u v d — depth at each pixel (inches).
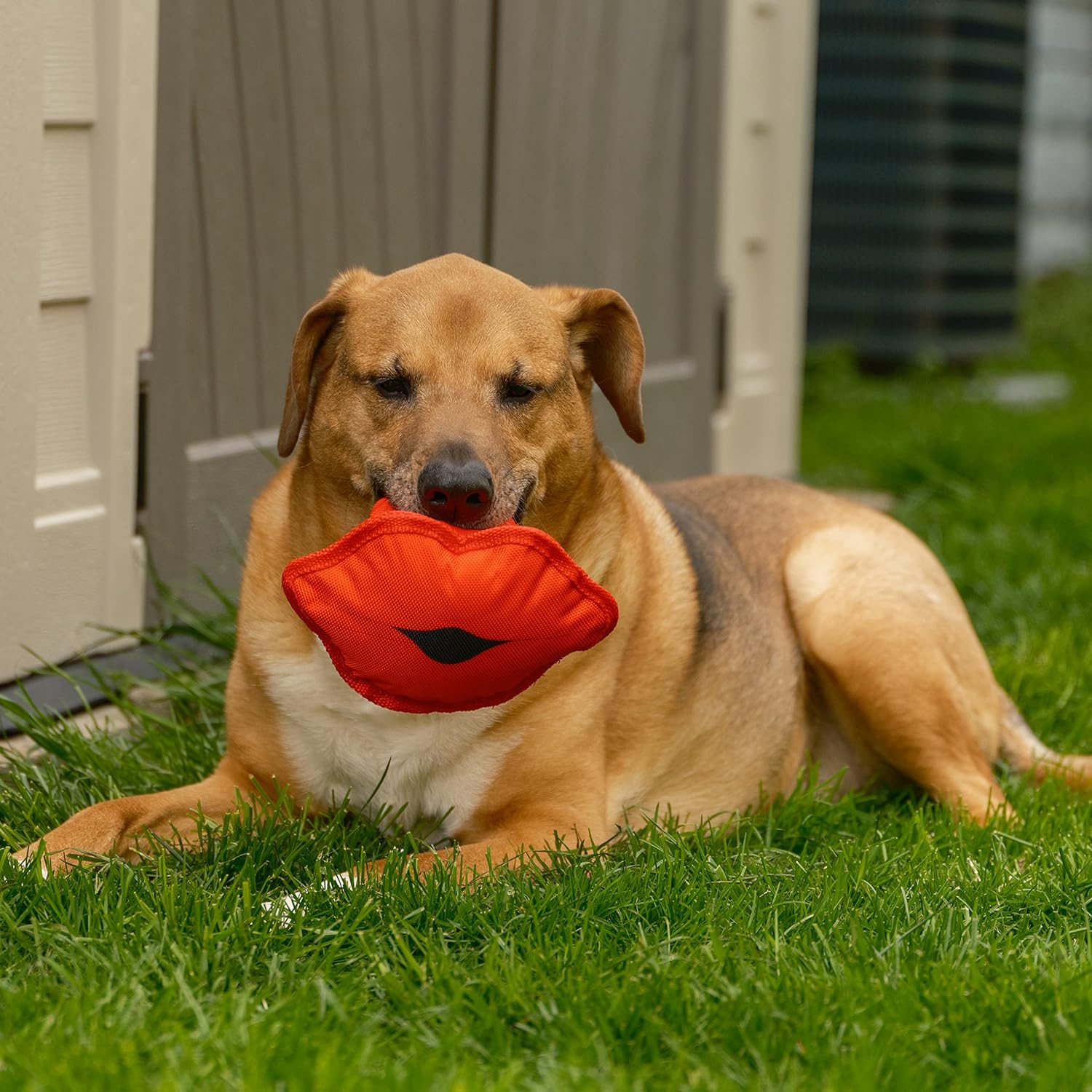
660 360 276.2
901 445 332.5
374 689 121.6
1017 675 189.5
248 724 138.9
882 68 498.0
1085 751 173.9
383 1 209.0
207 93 185.3
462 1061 89.8
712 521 170.7
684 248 280.2
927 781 157.0
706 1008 97.9
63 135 166.1
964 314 517.3
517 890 115.2
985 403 436.1
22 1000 93.5
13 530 161.5
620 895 116.0
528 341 130.3
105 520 175.2
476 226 230.1
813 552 167.5
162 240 180.2
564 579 115.5
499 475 122.9
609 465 145.6
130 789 144.3
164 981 97.7
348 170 207.9
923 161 501.0
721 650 152.9
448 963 101.3
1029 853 134.0
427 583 114.1
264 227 196.4
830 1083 86.6
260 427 201.0
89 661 167.9
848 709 162.7
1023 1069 91.6
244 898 109.0
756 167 303.4
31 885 111.9
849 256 510.3
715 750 152.2
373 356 128.0
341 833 131.4
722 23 281.1
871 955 107.3
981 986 101.0
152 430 181.0
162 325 181.6
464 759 134.0
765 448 319.3
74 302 170.9
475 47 224.4
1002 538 257.6
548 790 135.0
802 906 116.1
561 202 247.3
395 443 125.5
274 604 136.9
